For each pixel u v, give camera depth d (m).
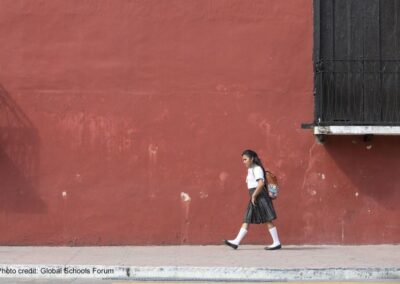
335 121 11.23
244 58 11.52
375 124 11.09
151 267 9.45
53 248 11.13
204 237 11.40
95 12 11.48
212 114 11.48
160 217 11.38
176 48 11.50
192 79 11.48
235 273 9.35
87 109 11.43
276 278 9.28
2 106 11.37
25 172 11.34
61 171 11.38
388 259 10.08
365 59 11.41
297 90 11.52
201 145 11.45
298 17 11.55
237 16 11.55
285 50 11.54
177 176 11.42
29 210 11.32
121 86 11.45
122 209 11.38
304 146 11.51
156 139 11.45
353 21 11.48
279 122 11.51
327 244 11.44
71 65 11.45
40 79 11.41
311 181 11.49
